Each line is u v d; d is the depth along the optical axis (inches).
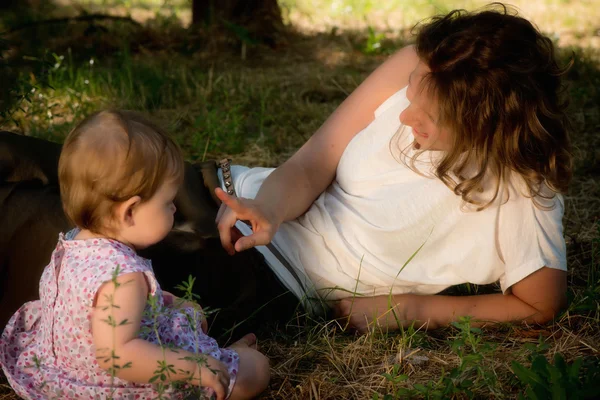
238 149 170.4
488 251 92.6
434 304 99.6
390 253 96.0
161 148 78.7
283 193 97.5
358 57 261.7
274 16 269.6
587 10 348.2
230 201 89.4
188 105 199.9
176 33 268.4
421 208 92.4
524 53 84.2
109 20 283.4
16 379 80.7
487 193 89.5
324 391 88.7
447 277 95.7
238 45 257.9
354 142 98.7
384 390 88.6
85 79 210.8
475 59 83.0
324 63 251.1
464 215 91.7
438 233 93.6
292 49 265.9
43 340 81.9
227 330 95.7
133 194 77.2
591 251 124.0
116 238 79.9
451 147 88.0
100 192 76.4
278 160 167.8
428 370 92.0
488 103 83.8
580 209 142.6
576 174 155.9
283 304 99.8
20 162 91.4
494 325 100.1
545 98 85.5
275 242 99.7
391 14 343.3
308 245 99.2
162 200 80.0
